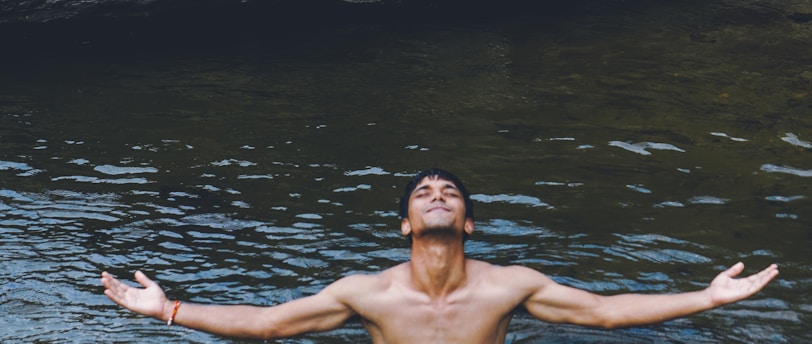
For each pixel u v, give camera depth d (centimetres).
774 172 682
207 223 609
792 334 473
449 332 438
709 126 780
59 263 557
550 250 560
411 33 1095
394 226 599
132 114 825
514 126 784
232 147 743
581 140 748
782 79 915
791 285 520
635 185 659
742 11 1205
